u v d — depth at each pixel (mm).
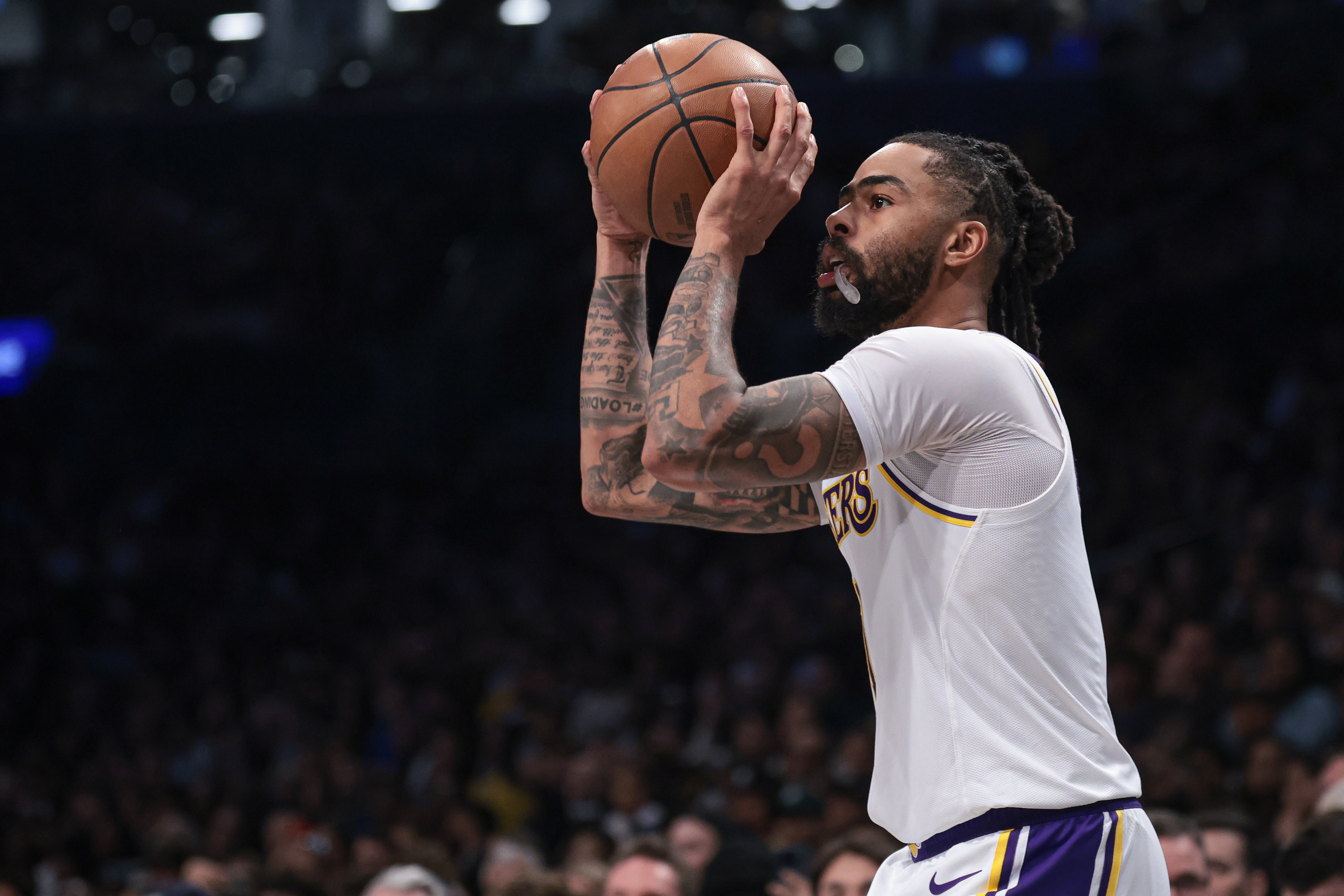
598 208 5488
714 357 4281
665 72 4895
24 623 29844
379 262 36562
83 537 32188
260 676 26938
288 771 21125
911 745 4273
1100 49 34062
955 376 4254
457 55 39250
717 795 15438
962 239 4613
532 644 25172
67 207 38219
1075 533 4355
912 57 37688
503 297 35156
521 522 31797
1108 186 32156
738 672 20719
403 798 17953
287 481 33281
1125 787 4219
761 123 4754
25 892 17828
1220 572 19281
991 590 4195
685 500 5227
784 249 33500
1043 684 4184
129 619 29812
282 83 39000
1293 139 28000
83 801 19656
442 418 33938
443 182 36938
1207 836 8859
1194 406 24766
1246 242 27125
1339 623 15180
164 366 34406
